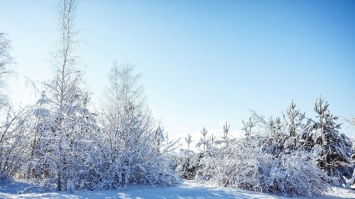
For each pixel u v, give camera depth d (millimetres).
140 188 9344
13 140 10641
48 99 9016
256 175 9859
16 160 10789
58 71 9062
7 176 10320
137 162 10359
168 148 11258
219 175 10969
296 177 9273
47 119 9016
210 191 8586
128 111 11062
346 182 14180
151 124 11555
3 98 11547
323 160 14484
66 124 8914
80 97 9562
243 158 10727
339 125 15227
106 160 9906
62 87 9031
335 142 15031
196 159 18344
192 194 7762
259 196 8109
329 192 11383
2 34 12438
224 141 12250
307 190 9133
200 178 12906
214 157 12523
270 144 13148
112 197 7031
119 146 10250
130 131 10867
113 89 10992
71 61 9188
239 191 9164
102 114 10766
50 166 9242
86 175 9531
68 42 9258
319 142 15031
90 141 9305
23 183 9789
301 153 10484
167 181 10445
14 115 10688
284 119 15867
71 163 9195
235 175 10562
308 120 15523
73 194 7332
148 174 10383
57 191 8406
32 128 10289
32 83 8836
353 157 15328
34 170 10594
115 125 10594
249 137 12336
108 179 9531
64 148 8617
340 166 14859
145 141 10789
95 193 7691
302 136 15398
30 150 10836
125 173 9773
